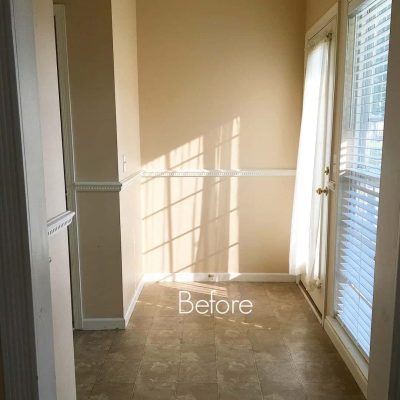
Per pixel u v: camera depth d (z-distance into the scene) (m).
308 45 3.48
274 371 2.51
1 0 1.09
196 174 3.87
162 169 3.88
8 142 1.15
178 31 3.70
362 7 2.30
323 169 3.02
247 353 2.72
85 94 2.85
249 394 2.29
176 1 3.67
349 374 2.47
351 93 2.54
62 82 2.83
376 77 2.20
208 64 3.74
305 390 2.33
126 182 3.09
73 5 2.76
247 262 3.98
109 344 2.86
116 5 2.90
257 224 3.93
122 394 2.30
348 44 2.52
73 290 3.05
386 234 1.25
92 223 2.98
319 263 3.16
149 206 3.92
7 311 1.22
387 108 1.25
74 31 2.79
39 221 1.26
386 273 1.25
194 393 2.31
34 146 1.23
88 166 2.92
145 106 3.80
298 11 3.66
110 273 3.04
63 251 1.71
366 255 2.25
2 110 1.14
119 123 2.98
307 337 2.92
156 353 2.73
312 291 3.47
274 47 3.71
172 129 3.83
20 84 1.14
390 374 1.23
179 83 3.77
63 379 1.72
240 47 3.72
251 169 3.86
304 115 3.32
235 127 3.82
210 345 2.83
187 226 3.93
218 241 3.95
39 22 1.50
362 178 2.36
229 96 3.78
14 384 1.26
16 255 1.19
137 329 3.07
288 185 3.88
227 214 3.92
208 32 3.70
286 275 3.97
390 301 1.22
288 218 3.92
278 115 3.80
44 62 1.53
